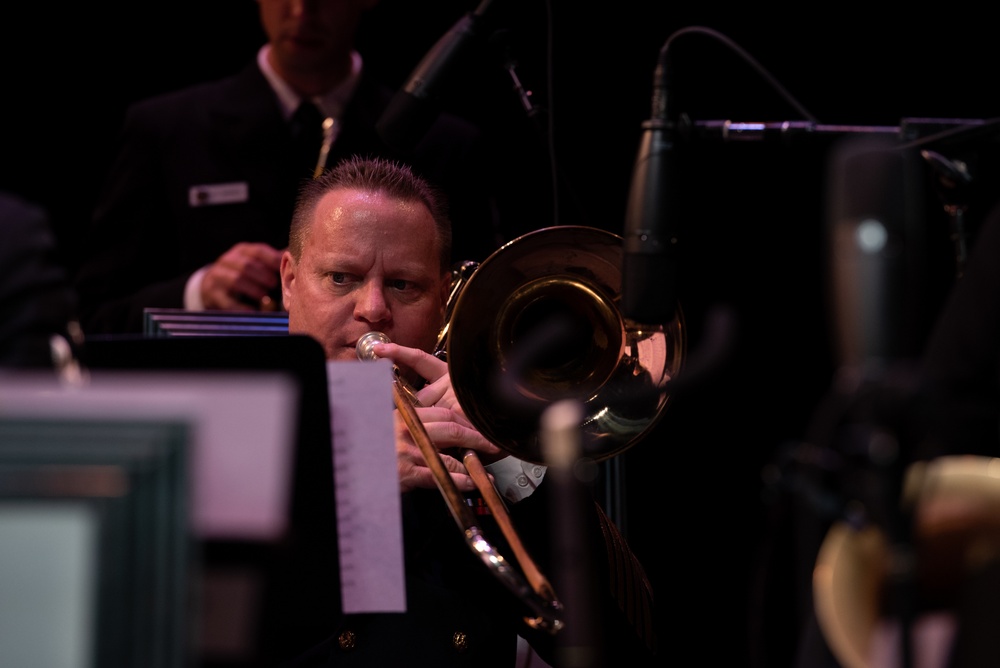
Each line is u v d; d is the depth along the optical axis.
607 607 8.21
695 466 16.45
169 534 3.70
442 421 8.10
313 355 6.74
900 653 4.51
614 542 8.50
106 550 3.64
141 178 12.90
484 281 8.28
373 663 7.70
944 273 14.80
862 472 4.70
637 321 7.03
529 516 8.45
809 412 16.14
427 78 9.84
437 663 7.81
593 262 8.48
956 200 7.62
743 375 16.27
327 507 6.73
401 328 8.74
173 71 15.29
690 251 16.08
